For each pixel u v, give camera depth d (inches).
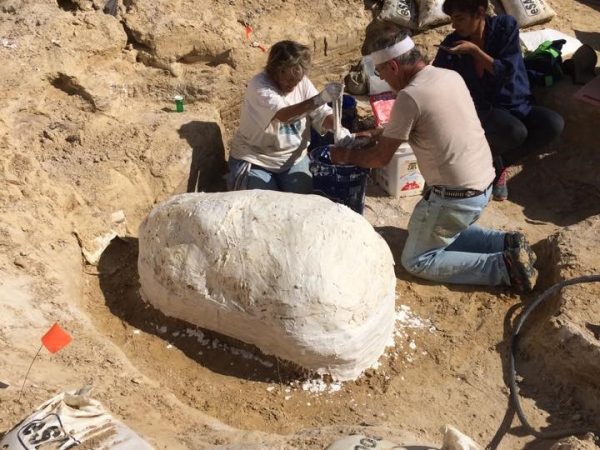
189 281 163.5
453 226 190.2
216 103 243.6
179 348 169.5
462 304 192.5
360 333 159.2
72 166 205.0
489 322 186.5
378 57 178.7
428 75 177.8
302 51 198.5
